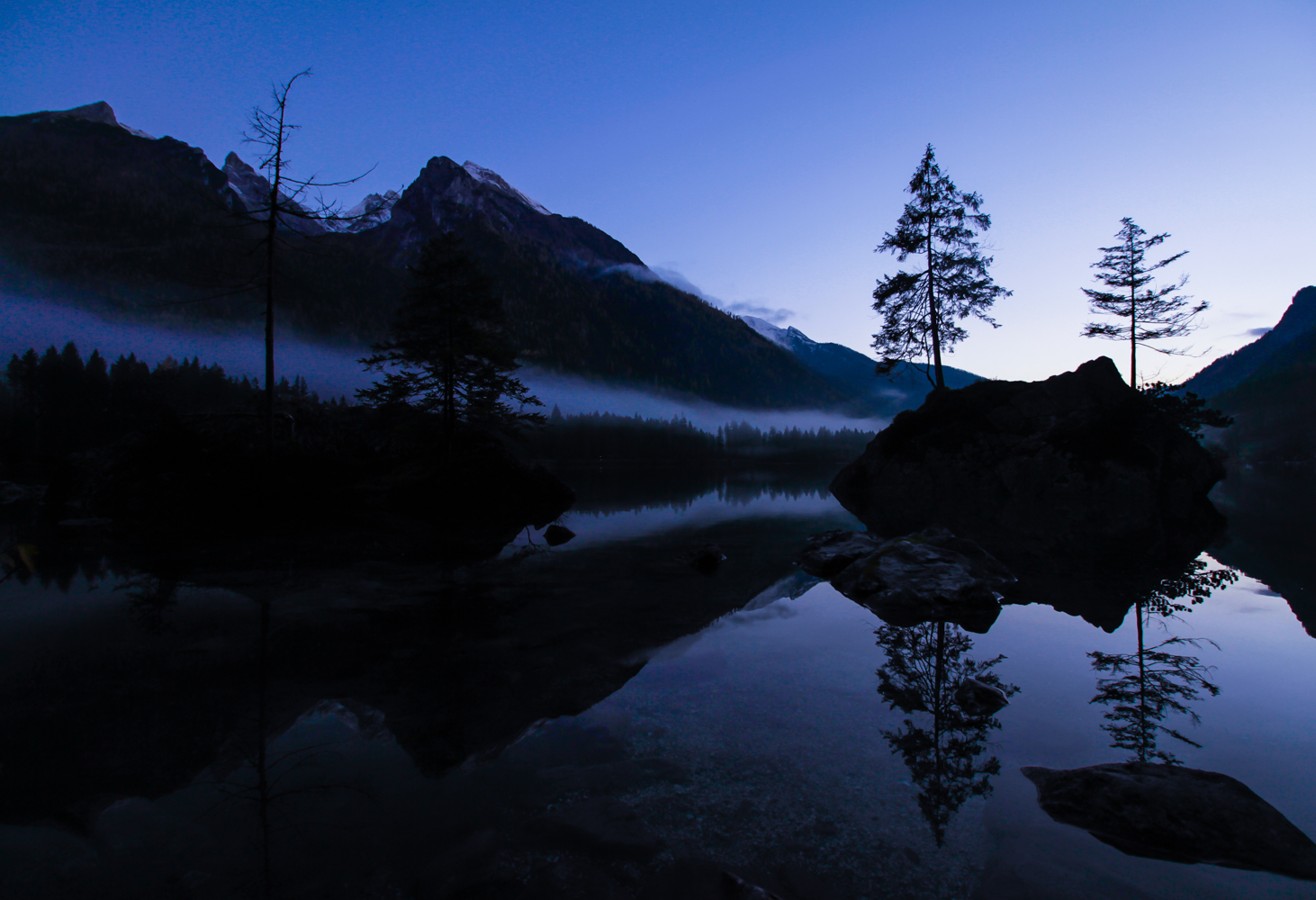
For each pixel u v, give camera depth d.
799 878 2.11
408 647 4.86
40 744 3.07
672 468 88.75
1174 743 3.22
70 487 18.28
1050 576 8.22
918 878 2.12
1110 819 2.45
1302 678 4.26
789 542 11.91
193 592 6.63
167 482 16.23
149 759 2.94
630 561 9.39
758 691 4.00
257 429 18.70
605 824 2.42
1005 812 2.55
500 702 3.77
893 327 27.41
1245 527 13.55
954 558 7.69
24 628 5.22
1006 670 4.47
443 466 20.41
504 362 21.81
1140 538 11.91
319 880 2.06
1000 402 23.53
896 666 4.56
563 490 23.56
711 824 2.44
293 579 7.45
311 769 2.86
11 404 54.12
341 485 18.97
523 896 2.00
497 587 7.28
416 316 21.34
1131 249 28.59
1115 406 21.16
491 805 2.57
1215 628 5.64
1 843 2.23
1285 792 2.71
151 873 2.09
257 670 4.26
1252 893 2.04
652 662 4.63
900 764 2.98
